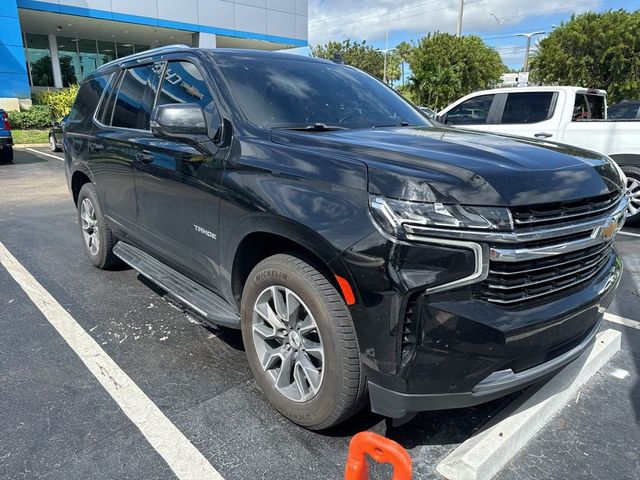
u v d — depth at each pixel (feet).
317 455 7.70
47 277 15.24
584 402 9.21
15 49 70.54
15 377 9.71
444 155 7.37
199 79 10.57
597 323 8.64
